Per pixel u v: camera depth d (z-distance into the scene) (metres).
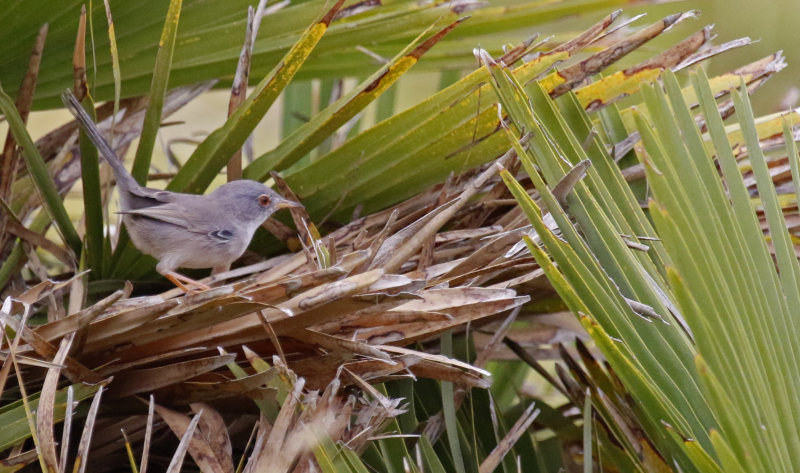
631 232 7.02
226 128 8.09
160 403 6.88
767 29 13.23
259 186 8.46
